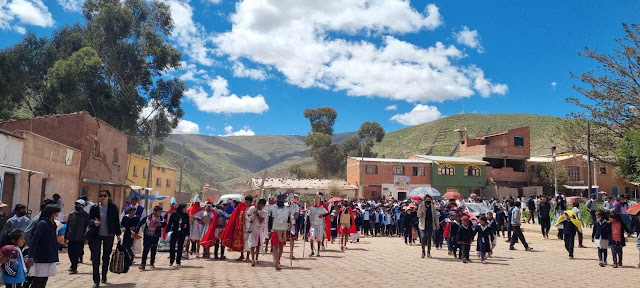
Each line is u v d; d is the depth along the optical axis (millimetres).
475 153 61219
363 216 25750
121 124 47250
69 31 52000
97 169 27766
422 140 160625
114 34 49125
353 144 87625
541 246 19078
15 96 46375
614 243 12789
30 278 7949
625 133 35781
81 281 9625
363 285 9375
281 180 56438
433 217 14977
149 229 11789
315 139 86500
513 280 10289
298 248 18453
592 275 11211
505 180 59156
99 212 9367
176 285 9172
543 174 58375
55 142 21625
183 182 96938
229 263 13141
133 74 50875
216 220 14281
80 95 43344
